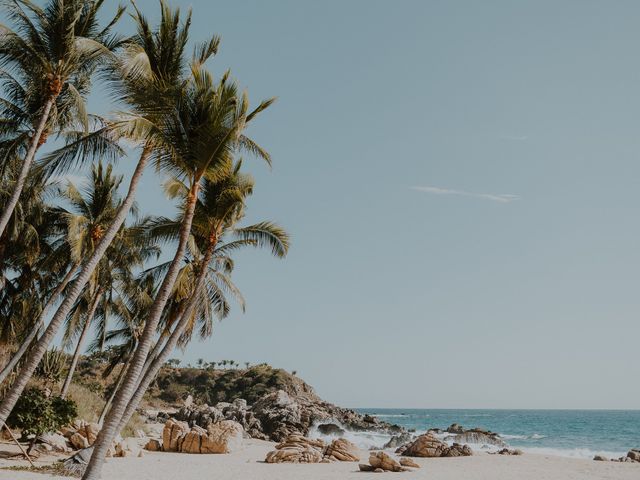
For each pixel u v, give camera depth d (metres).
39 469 15.89
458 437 52.94
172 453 26.94
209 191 15.76
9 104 16.92
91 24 16.00
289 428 52.28
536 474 21.77
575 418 152.12
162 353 14.62
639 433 76.12
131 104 12.14
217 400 89.31
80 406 31.92
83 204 24.05
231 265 18.64
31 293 27.20
